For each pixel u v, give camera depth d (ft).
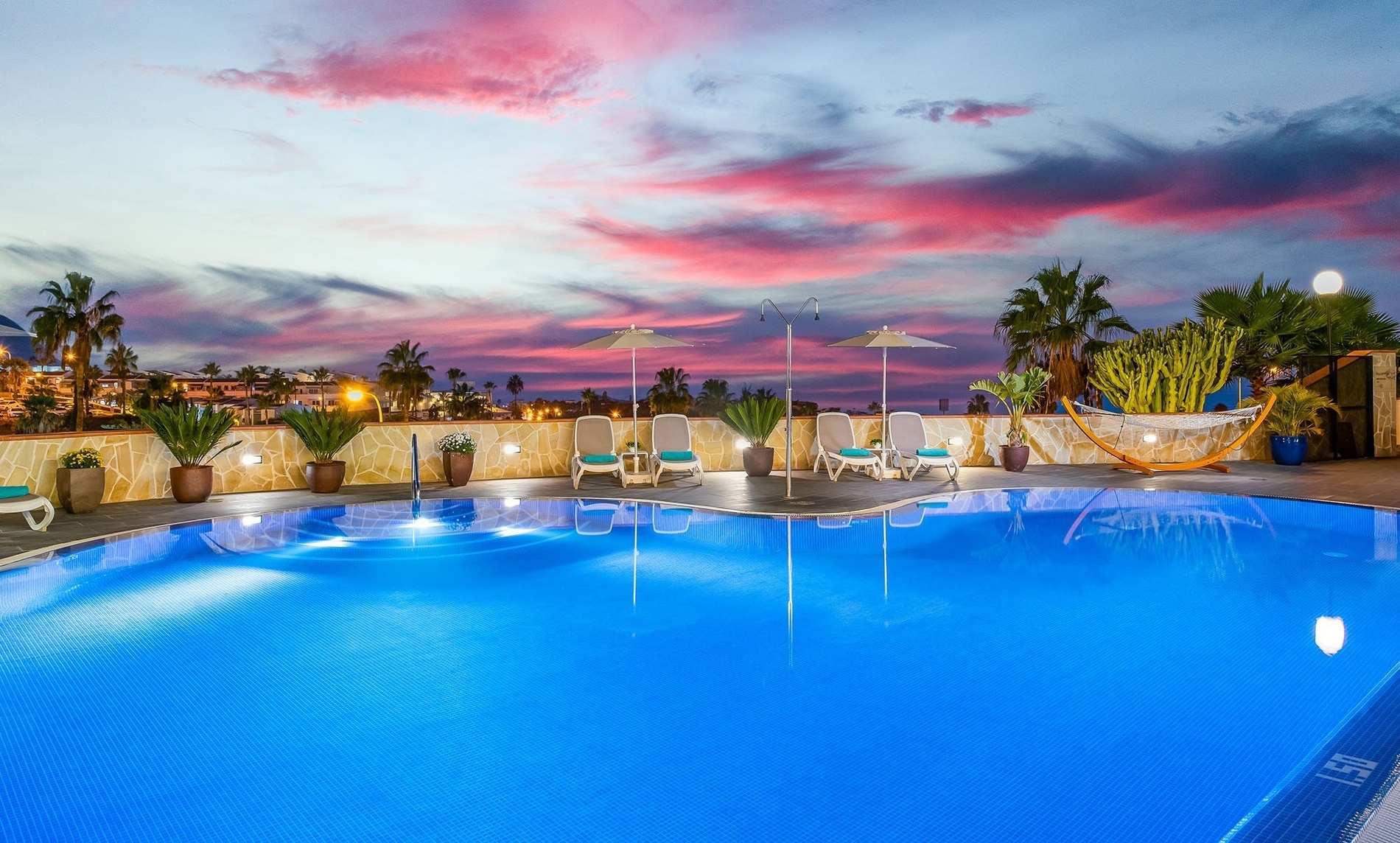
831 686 12.96
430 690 12.88
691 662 14.16
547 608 17.66
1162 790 9.39
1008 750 10.53
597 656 14.55
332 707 12.19
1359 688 12.54
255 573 20.97
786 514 28.40
